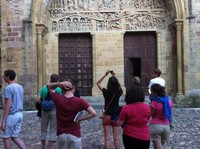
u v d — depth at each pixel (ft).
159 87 26.96
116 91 31.12
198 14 75.77
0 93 75.87
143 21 82.58
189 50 76.02
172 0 77.30
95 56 81.82
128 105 23.09
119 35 82.17
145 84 83.61
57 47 82.53
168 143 38.19
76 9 82.79
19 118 29.07
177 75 76.79
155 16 82.48
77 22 82.89
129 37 84.28
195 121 53.31
